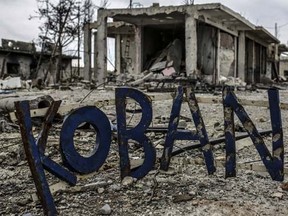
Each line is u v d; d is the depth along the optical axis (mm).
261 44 35969
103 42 23359
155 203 3355
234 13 23016
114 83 22734
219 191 3645
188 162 4250
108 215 3125
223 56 26625
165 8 21375
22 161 4844
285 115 9516
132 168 3760
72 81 28062
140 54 25938
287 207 3262
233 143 3855
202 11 21406
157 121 8195
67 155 3209
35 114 3189
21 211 3221
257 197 3490
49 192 3055
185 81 19078
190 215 3102
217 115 9336
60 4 28812
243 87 23641
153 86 19422
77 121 3273
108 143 3533
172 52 24891
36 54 33969
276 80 41125
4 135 6586
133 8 22203
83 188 3650
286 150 5402
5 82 21969
